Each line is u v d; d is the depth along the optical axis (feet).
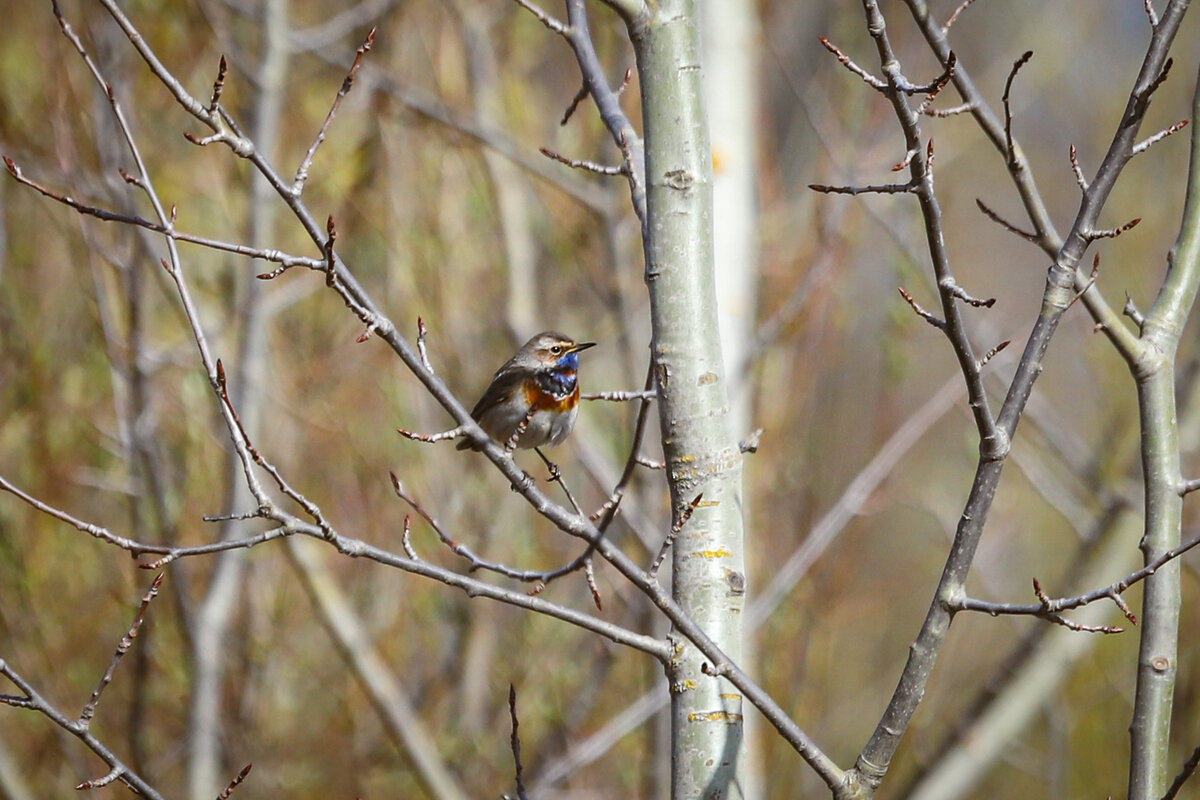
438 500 51.37
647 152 23.34
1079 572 43.73
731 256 36.94
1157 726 21.90
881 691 55.93
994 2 75.00
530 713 50.98
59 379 47.96
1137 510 43.37
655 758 41.93
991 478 19.71
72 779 47.67
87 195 43.83
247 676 48.32
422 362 19.95
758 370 47.75
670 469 22.86
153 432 43.80
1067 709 52.80
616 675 50.62
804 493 49.49
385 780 50.44
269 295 48.60
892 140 50.90
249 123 47.14
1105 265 54.08
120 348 43.62
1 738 43.83
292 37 47.34
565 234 52.11
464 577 20.21
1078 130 65.46
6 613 46.55
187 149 47.19
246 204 46.39
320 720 50.44
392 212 50.80
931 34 24.03
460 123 46.50
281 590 49.67
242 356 43.65
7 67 46.19
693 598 22.34
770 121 52.08
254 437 43.01
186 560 44.68
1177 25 20.40
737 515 22.72
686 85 23.24
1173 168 56.13
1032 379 20.10
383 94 50.29
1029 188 24.02
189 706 42.86
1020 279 65.98
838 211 47.14
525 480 19.84
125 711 47.19
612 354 54.24
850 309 51.80
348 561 50.24
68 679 47.11
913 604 57.26
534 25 53.98
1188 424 41.93
